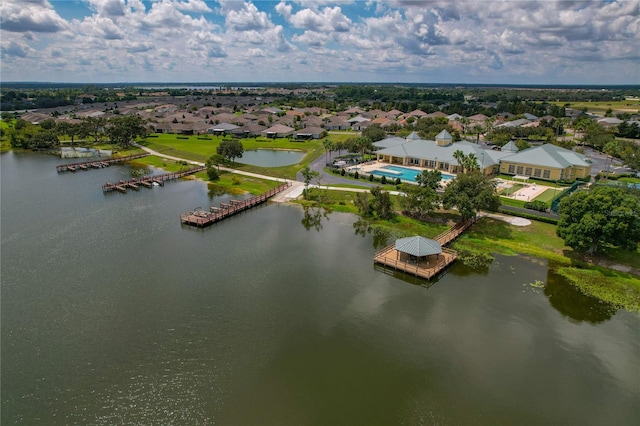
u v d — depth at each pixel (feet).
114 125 505.66
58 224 234.99
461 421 102.37
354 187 303.48
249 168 371.56
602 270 174.91
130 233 222.69
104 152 467.93
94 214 253.24
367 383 114.21
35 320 142.00
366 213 252.83
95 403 107.24
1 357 123.54
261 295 159.02
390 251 195.00
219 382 114.32
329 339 132.67
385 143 415.03
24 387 112.37
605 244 195.83
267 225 237.25
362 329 138.10
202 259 190.90
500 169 348.59
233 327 138.51
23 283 166.71
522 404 107.65
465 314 146.92
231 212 252.01
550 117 645.10
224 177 343.87
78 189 310.24
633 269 174.60
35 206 267.59
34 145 472.03
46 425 100.68
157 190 310.45
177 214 254.88
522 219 230.27
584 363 122.62
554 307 151.23
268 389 111.96
